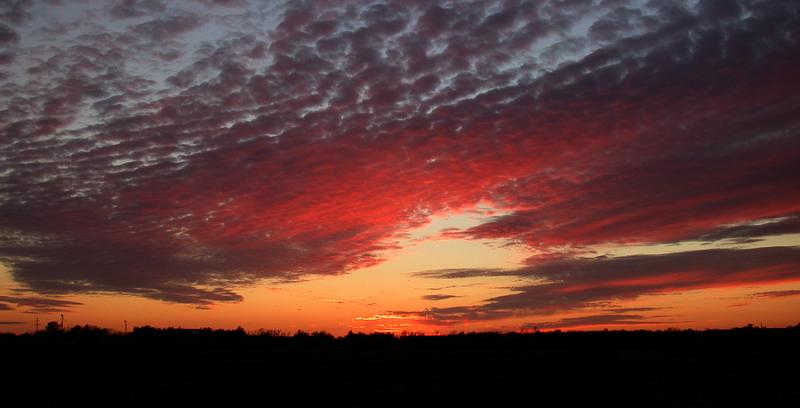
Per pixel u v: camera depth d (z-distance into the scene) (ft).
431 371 134.41
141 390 99.60
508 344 280.10
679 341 253.44
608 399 88.22
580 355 183.62
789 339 247.50
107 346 226.58
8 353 182.39
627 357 170.09
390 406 82.89
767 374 122.72
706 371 128.26
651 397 90.17
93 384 107.65
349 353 220.84
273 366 149.07
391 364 156.04
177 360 169.17
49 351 196.13
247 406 83.56
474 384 107.04
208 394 95.14
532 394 93.40
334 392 97.30
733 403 84.64
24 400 88.22
